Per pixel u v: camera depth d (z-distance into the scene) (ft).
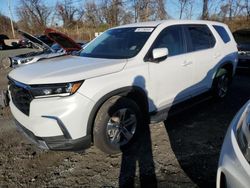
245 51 27.48
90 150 12.26
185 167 10.61
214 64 16.63
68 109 9.83
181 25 14.75
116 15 99.60
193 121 15.19
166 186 9.51
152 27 13.60
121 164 11.03
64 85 9.87
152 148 12.19
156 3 78.59
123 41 13.57
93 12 114.73
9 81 12.13
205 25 16.69
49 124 9.87
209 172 10.22
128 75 11.45
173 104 14.05
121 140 11.85
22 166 11.19
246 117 7.44
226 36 18.34
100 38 15.21
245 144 6.58
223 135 13.30
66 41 29.22
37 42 33.40
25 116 10.55
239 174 6.22
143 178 10.03
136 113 12.10
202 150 11.88
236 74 28.55
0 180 10.27
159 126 14.56
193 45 15.15
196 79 15.30
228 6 69.36
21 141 13.55
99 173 10.49
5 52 74.90
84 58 12.91
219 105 17.88
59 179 10.23
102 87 10.52
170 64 13.26
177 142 12.69
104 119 10.79
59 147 10.17
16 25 154.30
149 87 12.37
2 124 15.92
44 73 10.55
